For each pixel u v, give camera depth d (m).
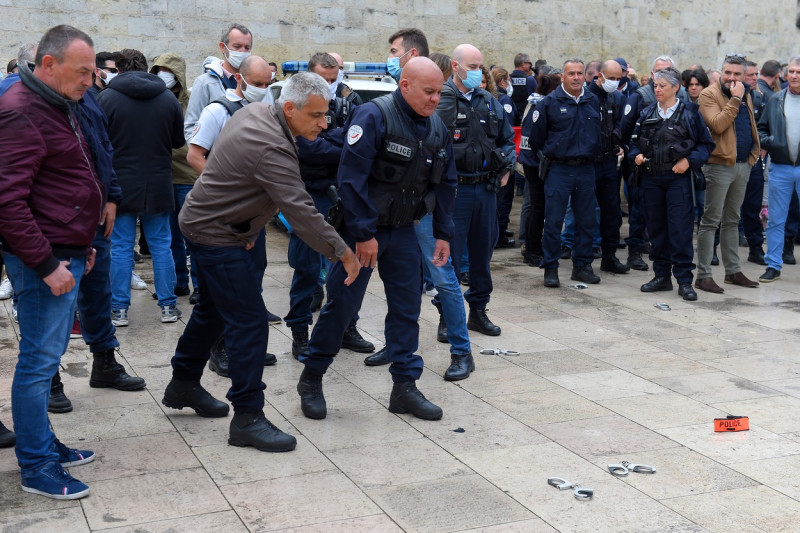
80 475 3.94
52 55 3.52
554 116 7.65
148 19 11.48
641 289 7.78
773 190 8.15
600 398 5.03
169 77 7.33
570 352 5.92
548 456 4.20
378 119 4.32
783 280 8.31
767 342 6.20
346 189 4.32
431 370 5.51
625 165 8.67
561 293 7.67
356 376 5.39
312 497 3.74
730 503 3.72
